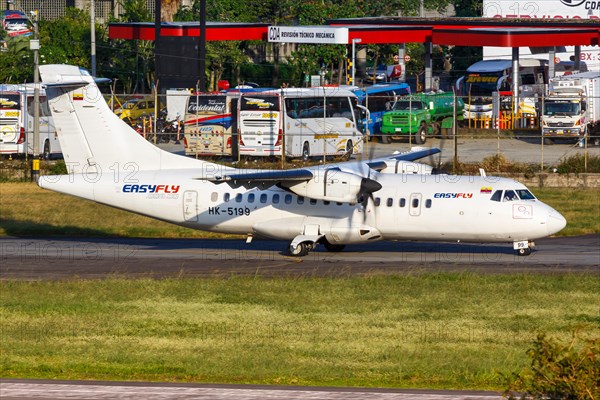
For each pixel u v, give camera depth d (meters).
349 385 57.62
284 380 58.78
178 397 51.22
